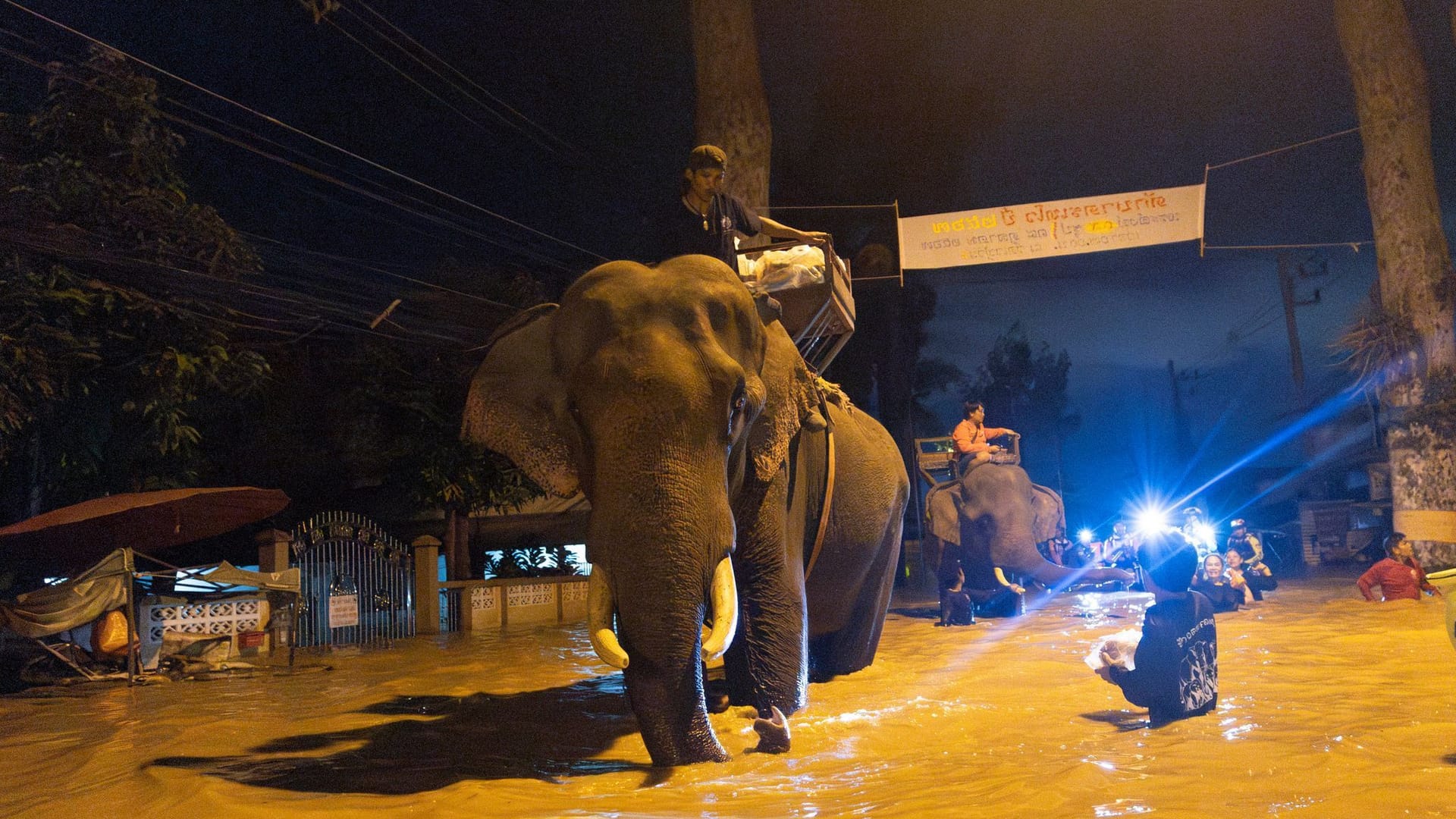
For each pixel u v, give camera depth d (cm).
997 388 5466
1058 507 1426
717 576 477
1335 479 3712
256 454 2009
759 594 635
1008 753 519
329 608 1467
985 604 1451
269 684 1022
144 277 1305
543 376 551
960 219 2069
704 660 454
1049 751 519
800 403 619
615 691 855
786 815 405
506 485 1914
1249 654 888
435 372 1867
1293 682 716
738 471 571
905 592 2212
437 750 610
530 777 516
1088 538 2411
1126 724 589
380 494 2297
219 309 1428
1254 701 636
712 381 487
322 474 2178
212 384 1442
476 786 480
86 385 1336
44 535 1101
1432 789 399
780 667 635
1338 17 1978
